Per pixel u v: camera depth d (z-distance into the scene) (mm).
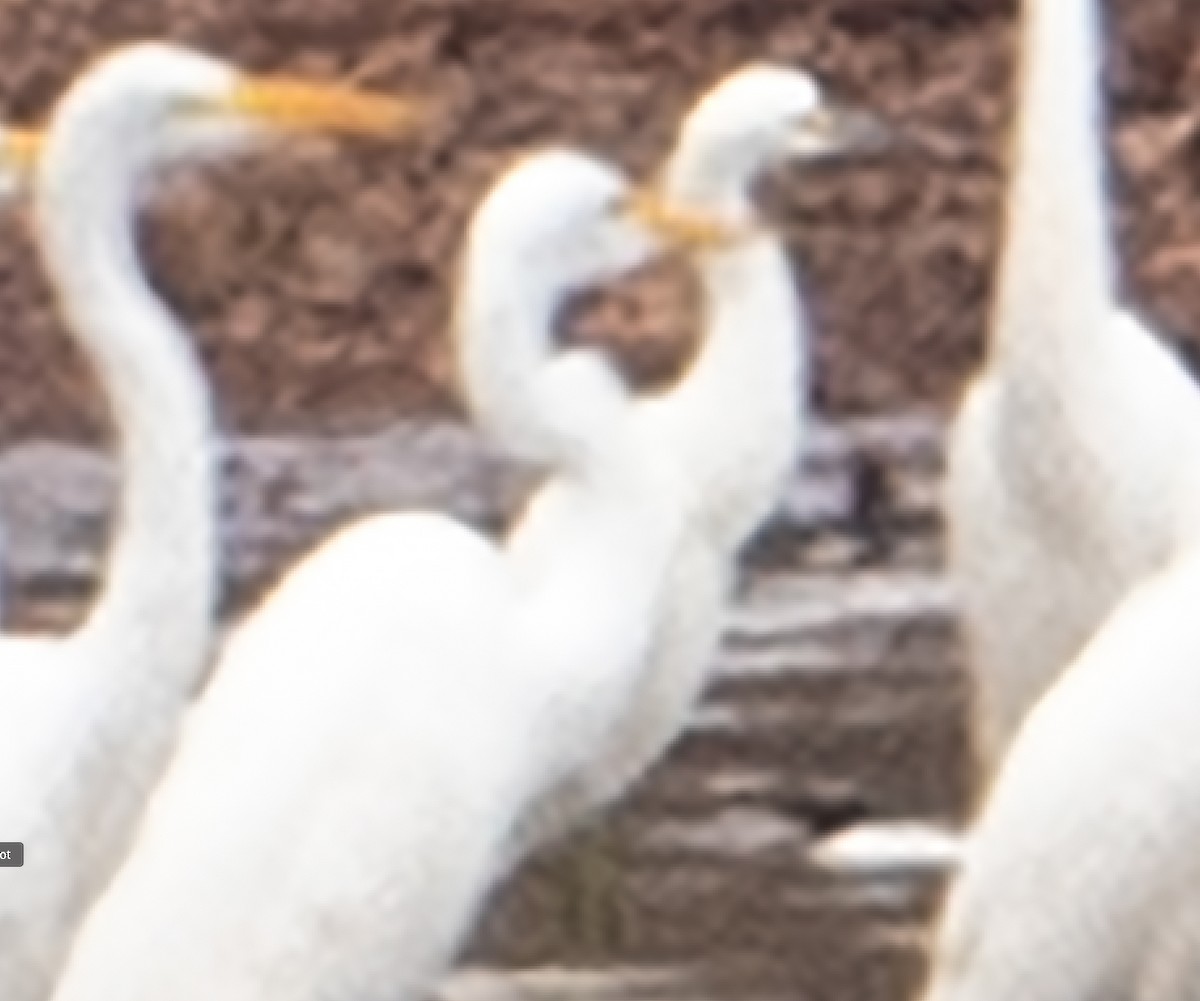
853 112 14992
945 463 15195
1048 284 10977
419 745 10500
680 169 11750
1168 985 10258
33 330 15609
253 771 10398
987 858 10305
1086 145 11039
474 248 11234
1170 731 10242
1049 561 11008
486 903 11523
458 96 16688
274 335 16094
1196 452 10898
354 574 10664
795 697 13859
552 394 11156
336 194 16297
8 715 10727
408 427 15836
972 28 16625
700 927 12758
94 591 14664
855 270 16125
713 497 11594
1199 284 16281
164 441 10992
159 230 16125
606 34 16750
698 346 14930
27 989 10727
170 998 10258
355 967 10414
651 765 11898
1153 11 16531
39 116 16484
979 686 11164
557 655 10898
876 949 12781
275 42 16750
